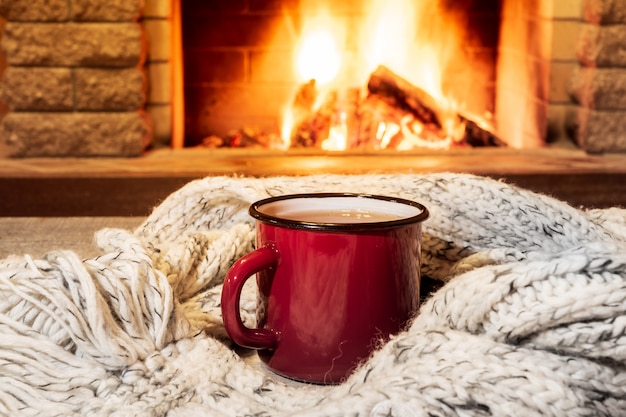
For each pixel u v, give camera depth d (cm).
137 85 206
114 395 39
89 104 207
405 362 36
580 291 36
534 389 34
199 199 57
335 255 41
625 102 209
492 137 229
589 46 209
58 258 43
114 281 43
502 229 53
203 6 244
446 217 53
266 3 245
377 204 47
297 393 40
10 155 212
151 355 42
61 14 201
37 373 40
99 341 41
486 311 38
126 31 202
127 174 195
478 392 33
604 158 211
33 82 205
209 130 250
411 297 43
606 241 50
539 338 37
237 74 248
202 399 40
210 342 44
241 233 55
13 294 42
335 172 197
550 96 220
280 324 43
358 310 42
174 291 49
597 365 36
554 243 52
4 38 203
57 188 191
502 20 250
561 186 193
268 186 56
